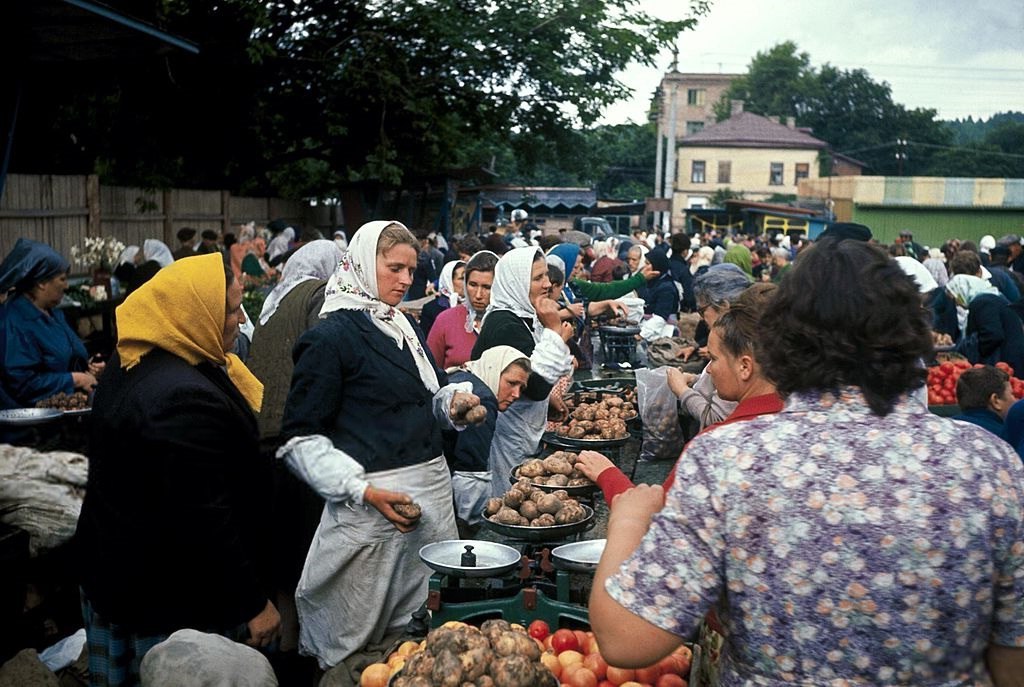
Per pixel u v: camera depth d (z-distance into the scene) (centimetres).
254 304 1089
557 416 528
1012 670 168
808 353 168
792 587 159
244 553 307
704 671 256
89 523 309
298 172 2592
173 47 636
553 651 313
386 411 360
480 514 458
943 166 10062
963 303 882
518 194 3381
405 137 2112
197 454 295
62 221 1259
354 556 356
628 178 8862
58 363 527
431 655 259
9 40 607
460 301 702
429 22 1883
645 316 1026
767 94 10688
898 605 156
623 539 180
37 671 340
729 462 165
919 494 157
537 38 2044
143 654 307
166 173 1647
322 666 367
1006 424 482
